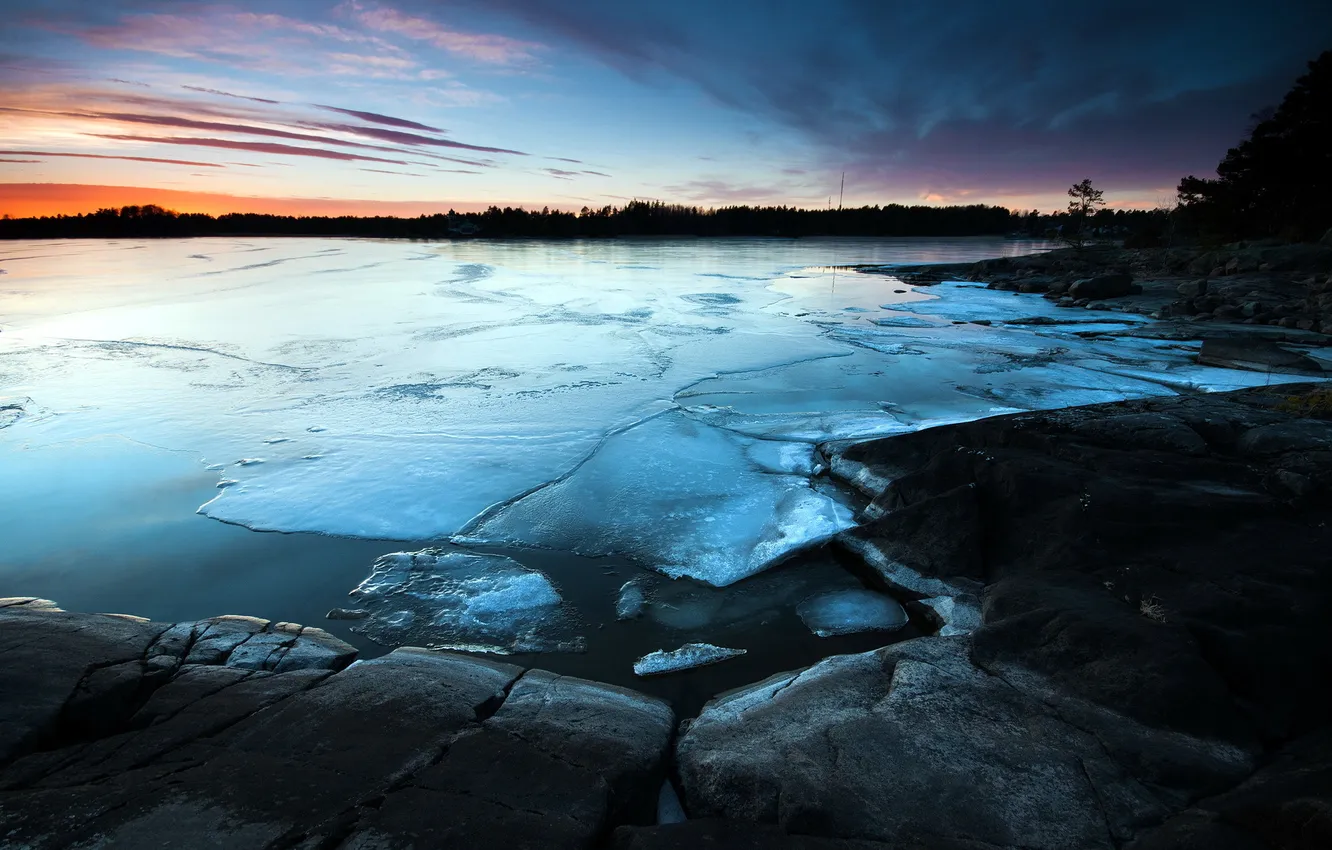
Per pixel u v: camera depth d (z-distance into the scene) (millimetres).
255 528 5797
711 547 5570
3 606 4312
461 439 7824
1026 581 4258
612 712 3424
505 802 2631
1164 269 27984
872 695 3508
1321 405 6141
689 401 9398
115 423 8266
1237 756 2914
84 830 2393
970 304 20828
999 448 5996
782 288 24875
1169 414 6207
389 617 4594
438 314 16562
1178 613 3660
